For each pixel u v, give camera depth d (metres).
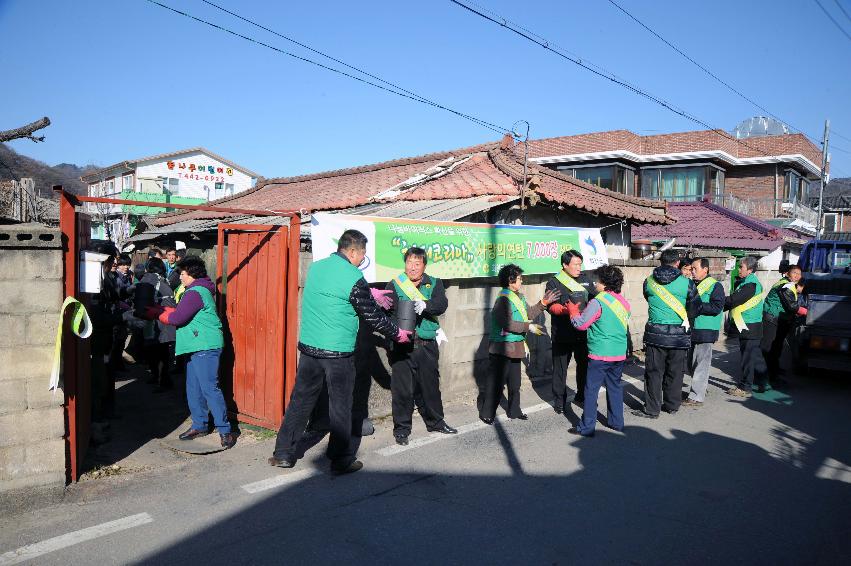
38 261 4.36
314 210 11.69
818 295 9.16
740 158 31.03
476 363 7.97
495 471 5.15
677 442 6.10
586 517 4.33
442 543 3.89
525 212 10.09
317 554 3.71
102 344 5.78
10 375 4.33
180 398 7.55
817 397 8.32
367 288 5.02
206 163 46.97
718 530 4.19
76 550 3.68
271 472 5.02
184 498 4.47
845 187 51.22
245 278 6.29
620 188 29.98
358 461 5.18
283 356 5.89
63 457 4.55
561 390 7.10
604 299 6.13
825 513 4.51
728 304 8.29
